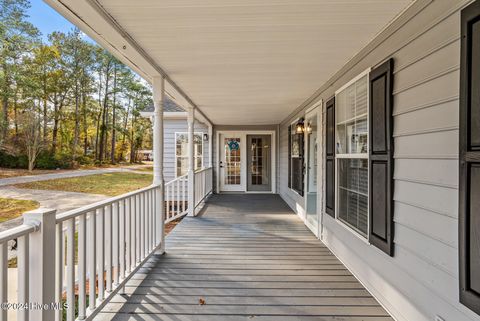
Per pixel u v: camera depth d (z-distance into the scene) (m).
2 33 17.67
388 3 2.00
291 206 6.94
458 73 1.62
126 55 2.91
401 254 2.18
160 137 3.70
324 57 3.09
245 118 7.95
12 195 11.17
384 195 2.39
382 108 2.42
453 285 1.65
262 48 2.81
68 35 23.12
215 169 9.51
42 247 1.52
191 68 3.45
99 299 2.21
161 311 2.36
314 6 2.03
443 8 1.73
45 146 18.83
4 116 16.61
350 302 2.52
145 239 3.22
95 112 25.58
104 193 12.32
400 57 2.19
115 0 1.94
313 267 3.29
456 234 1.63
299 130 5.65
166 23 2.28
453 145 1.65
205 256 3.65
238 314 2.32
